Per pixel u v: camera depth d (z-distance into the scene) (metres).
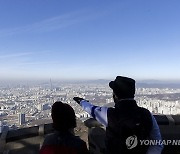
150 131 2.55
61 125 2.46
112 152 2.60
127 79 2.60
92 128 4.80
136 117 2.53
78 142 2.46
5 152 4.29
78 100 3.26
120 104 2.59
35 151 4.43
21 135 4.69
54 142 2.43
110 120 2.62
